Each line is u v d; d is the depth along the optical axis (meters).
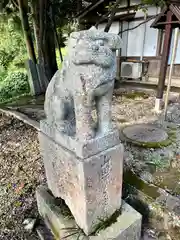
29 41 6.30
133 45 8.34
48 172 1.70
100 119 1.31
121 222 1.47
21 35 8.36
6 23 8.48
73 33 1.13
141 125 3.34
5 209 1.95
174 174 2.12
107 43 1.12
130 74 8.33
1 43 8.59
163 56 3.79
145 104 4.69
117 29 8.54
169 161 2.34
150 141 2.72
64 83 1.27
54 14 7.49
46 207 1.67
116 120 3.66
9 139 3.16
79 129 1.23
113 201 1.48
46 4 6.37
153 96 5.47
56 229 1.57
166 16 3.50
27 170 2.41
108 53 1.08
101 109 1.28
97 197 1.35
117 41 1.13
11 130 3.50
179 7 3.32
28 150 2.79
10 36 8.55
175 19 3.44
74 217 1.50
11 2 7.11
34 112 4.25
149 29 7.71
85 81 1.09
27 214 1.89
